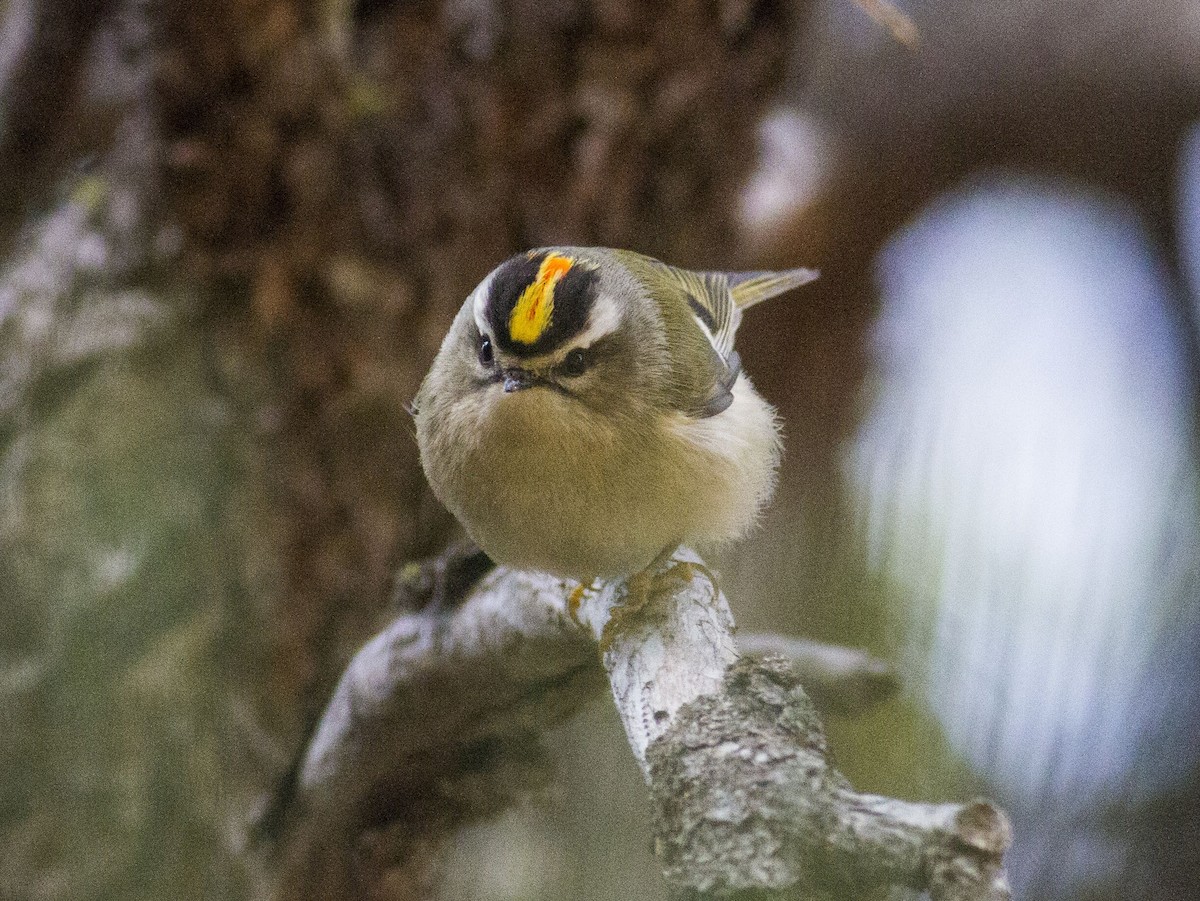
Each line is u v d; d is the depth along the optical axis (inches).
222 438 95.5
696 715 91.3
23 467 95.3
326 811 95.3
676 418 93.9
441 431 94.0
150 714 95.1
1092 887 95.9
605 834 96.7
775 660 91.5
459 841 96.6
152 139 95.6
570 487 93.7
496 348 93.8
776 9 96.8
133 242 95.7
